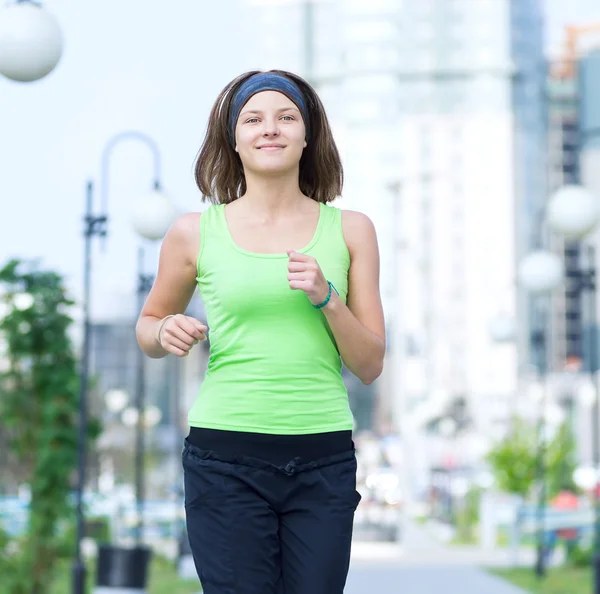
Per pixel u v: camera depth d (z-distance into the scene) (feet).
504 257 399.24
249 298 16.38
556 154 418.10
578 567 104.01
